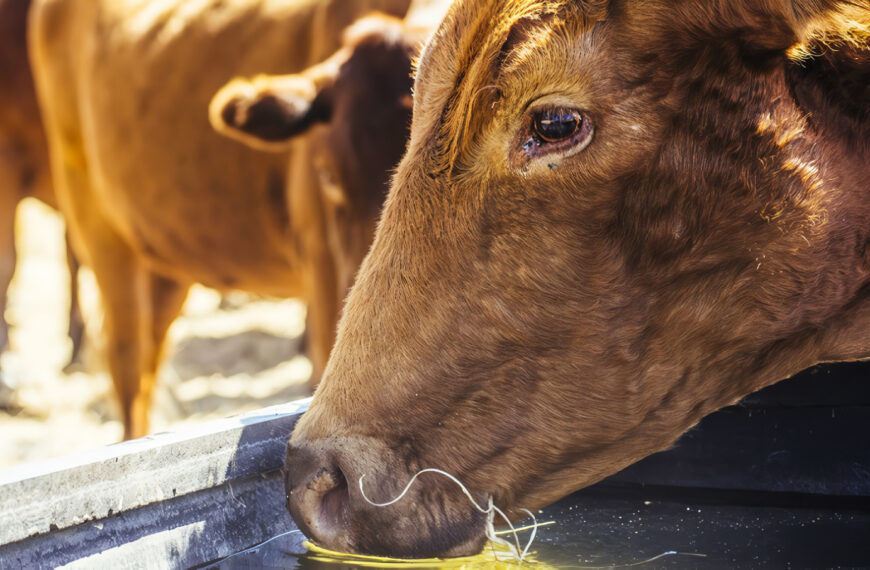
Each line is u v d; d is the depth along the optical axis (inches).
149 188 248.5
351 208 166.2
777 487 114.4
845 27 74.8
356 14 209.9
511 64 79.8
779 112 80.6
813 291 85.4
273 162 222.4
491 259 83.6
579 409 87.4
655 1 77.1
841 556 95.3
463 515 89.7
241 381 312.2
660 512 110.2
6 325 334.0
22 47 338.0
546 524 106.0
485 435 87.9
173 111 243.0
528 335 84.8
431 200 84.7
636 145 79.5
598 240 82.3
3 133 346.0
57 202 357.7
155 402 290.4
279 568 93.2
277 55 229.3
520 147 80.8
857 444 112.1
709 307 85.5
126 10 263.4
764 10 73.8
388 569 92.1
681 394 89.3
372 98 165.9
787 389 113.7
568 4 79.4
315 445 88.4
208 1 247.0
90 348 355.3
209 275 250.7
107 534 84.0
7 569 76.2
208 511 93.7
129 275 263.1
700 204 81.9
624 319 84.9
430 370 86.2
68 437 261.1
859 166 83.5
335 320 201.2
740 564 93.1
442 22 87.9
